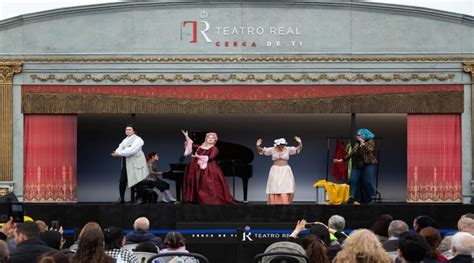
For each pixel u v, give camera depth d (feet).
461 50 63.26
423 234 30.12
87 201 77.46
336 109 63.31
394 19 63.41
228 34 63.31
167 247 34.27
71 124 63.82
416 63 63.31
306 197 78.13
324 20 63.46
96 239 26.25
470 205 57.16
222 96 63.36
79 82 63.26
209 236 55.36
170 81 63.31
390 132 78.69
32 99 63.31
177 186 67.77
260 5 63.31
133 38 63.31
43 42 63.26
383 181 79.30
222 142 71.20
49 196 63.52
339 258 24.75
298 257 30.73
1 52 63.10
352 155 59.57
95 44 63.36
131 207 56.90
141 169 58.49
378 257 24.47
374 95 63.31
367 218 56.90
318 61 63.31
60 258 25.11
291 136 78.43
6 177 63.05
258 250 54.95
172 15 63.36
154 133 77.56
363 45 63.41
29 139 63.41
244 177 70.54
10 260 29.17
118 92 63.31
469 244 27.66
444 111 63.31
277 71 63.31
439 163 63.52
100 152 77.61
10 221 37.60
